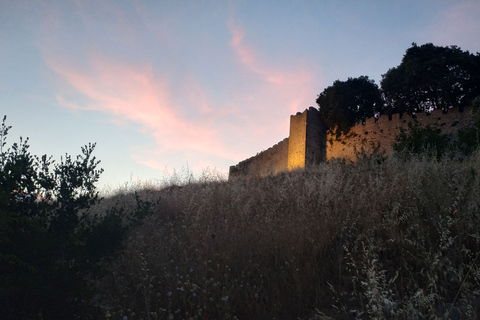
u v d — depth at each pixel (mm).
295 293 4660
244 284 4969
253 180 12594
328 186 7613
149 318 4227
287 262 5055
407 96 27391
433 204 5797
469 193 5777
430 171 7395
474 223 5031
